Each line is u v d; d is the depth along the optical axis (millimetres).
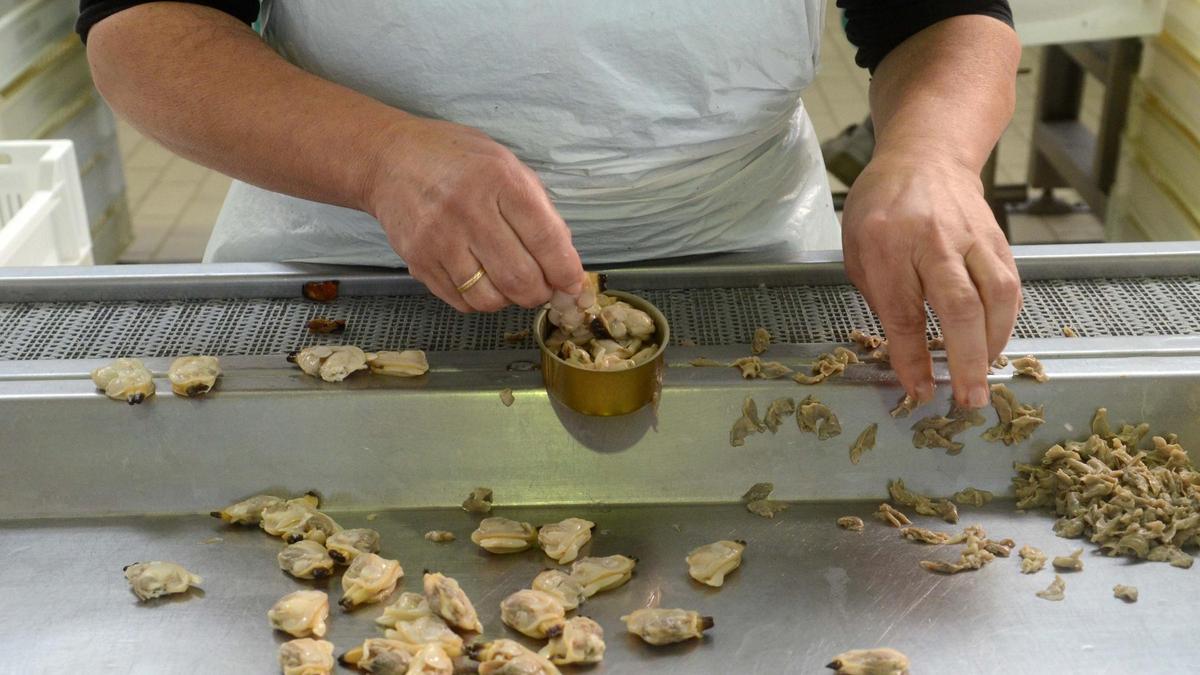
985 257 694
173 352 779
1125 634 661
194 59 758
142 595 686
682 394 743
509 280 687
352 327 802
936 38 863
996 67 841
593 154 818
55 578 704
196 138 752
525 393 740
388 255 864
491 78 782
